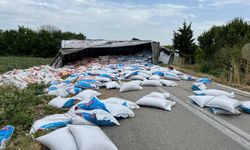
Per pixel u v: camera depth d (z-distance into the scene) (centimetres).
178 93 841
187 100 735
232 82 1203
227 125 516
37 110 593
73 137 372
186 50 3681
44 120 481
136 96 781
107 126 500
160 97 681
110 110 539
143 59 2014
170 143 421
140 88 897
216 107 600
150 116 569
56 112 584
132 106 628
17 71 1339
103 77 1009
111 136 448
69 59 2058
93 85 894
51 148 366
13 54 4303
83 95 711
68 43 2177
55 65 1975
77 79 1014
